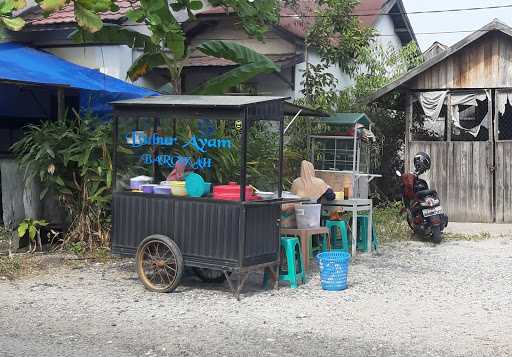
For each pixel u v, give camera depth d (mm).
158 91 13211
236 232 6969
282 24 14703
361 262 9344
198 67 13984
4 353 5328
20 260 8938
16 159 9836
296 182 9188
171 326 6066
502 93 13859
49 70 11594
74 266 8727
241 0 10055
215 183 8961
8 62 11359
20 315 6438
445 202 14328
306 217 8430
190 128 8727
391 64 16219
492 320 6289
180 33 9492
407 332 5883
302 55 14352
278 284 7590
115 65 13734
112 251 7797
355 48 15078
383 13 19406
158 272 7457
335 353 5324
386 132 16297
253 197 7234
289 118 13195
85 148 9258
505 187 13906
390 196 16219
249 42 15328
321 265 7543
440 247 10789
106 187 9344
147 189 7602
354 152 11172
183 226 7281
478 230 12875
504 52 13773
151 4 8883
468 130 14227
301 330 5938
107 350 5406
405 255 9969
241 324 6125
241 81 10609
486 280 8117
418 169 11789
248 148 10922
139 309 6652
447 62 14180
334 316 6402
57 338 5723
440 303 6938
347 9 14891
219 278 7941
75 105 14172
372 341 5625
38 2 4246
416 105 14992
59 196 9609
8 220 9828
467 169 14172
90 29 4336
